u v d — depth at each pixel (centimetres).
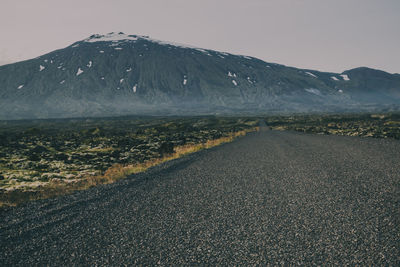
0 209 807
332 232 576
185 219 684
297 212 701
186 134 4147
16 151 2247
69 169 1499
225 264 473
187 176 1235
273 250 514
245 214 704
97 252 526
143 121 10831
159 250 528
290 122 8906
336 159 1559
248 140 3366
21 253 530
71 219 707
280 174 1202
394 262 455
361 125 5438
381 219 627
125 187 1055
